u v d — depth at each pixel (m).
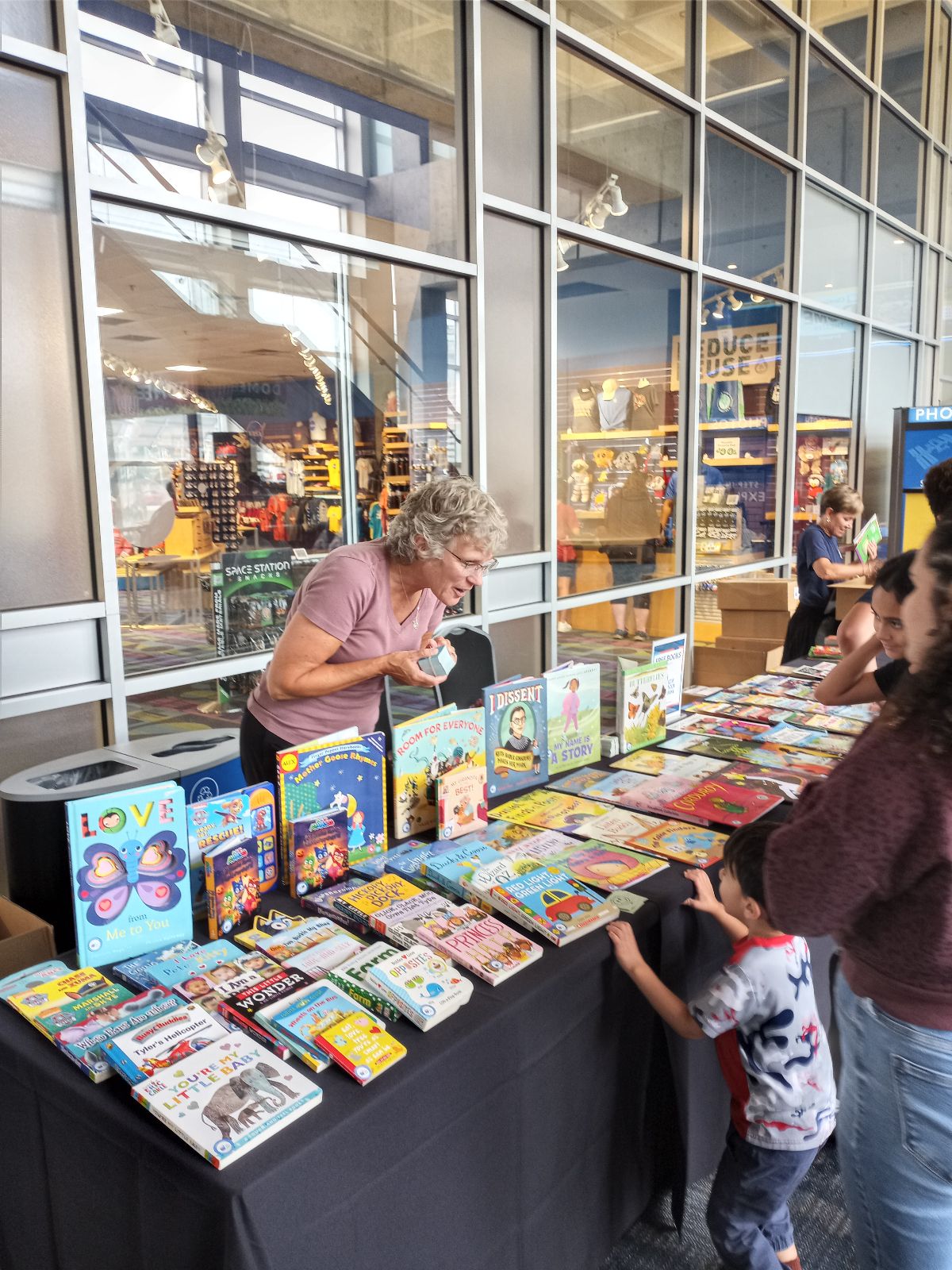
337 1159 1.00
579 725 2.27
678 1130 1.68
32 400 2.44
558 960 1.36
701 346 5.24
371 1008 1.23
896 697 0.95
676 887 1.61
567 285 4.29
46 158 2.42
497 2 3.73
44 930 1.67
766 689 3.10
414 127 3.50
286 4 3.02
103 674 2.66
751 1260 1.52
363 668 1.74
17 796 1.89
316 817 1.58
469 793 1.85
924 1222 1.07
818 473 6.80
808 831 0.96
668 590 5.23
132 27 2.60
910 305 8.11
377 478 3.59
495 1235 1.27
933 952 0.97
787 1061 1.42
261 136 3.00
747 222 5.54
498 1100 1.24
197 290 2.88
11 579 2.44
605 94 4.40
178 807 1.41
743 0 5.27
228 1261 0.90
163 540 2.84
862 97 6.74
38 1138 1.16
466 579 1.74
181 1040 1.12
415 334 3.64
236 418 3.05
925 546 0.97
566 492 4.42
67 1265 1.17
